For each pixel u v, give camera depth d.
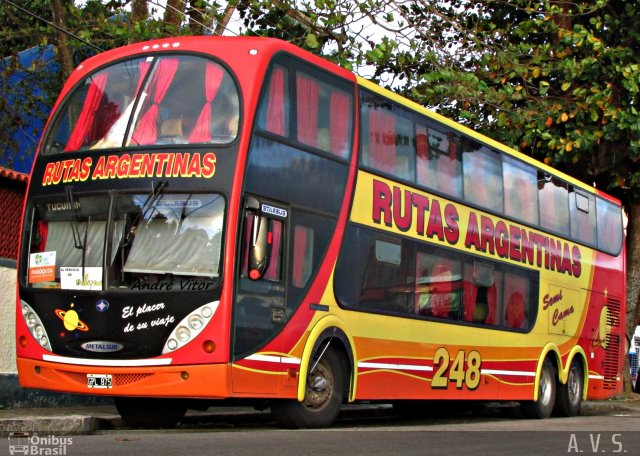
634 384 30.56
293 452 8.12
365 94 13.66
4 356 14.62
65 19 20.11
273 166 11.59
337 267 12.63
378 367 13.47
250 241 11.16
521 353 17.72
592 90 20.81
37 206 12.02
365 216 13.31
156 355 10.89
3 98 22.84
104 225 11.41
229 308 10.79
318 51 18.69
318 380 12.34
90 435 10.25
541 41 23.56
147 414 12.95
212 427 13.23
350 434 10.46
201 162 11.19
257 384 11.14
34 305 11.67
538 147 22.45
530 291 18.09
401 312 14.04
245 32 19.47
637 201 24.56
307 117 12.33
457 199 15.83
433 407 20.41
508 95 20.41
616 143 22.80
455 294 15.55
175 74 11.84
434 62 19.48
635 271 24.64
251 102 11.34
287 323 11.66
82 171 11.72
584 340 20.34
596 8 21.11
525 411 18.67
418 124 14.95
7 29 22.67
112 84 12.16
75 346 11.28
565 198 20.05
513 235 17.64
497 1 21.94
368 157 13.53
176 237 11.08
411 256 14.38
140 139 11.57
